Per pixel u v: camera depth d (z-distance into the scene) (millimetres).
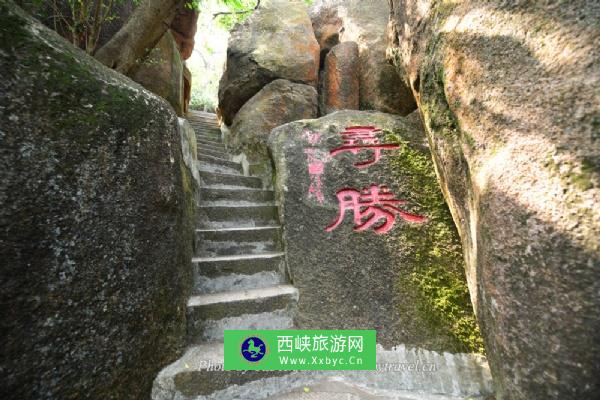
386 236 2447
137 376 1531
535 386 1133
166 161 1889
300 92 4902
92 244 1391
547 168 1171
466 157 1640
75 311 1295
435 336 2080
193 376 1716
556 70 1217
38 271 1193
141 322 1586
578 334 1038
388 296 2234
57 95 1342
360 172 2727
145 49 3752
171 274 1864
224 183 3840
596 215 1034
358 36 5133
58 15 3473
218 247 2756
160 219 1797
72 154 1356
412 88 2664
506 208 1276
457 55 1739
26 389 1118
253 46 5262
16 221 1150
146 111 1761
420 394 1879
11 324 1101
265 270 2594
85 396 1281
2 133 1150
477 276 1567
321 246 2486
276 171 3113
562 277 1081
